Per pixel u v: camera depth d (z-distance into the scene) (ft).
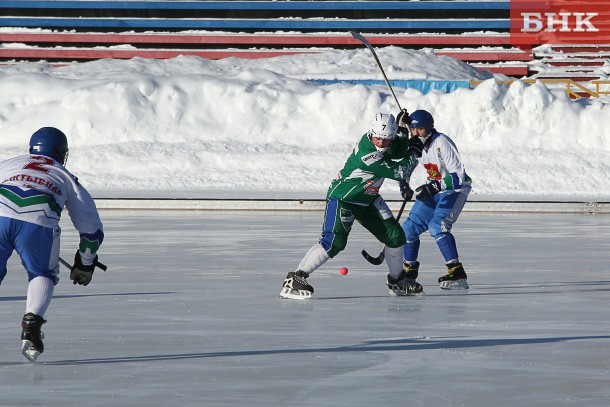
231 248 117.50
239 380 49.03
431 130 85.46
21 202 52.60
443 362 53.62
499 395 45.78
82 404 44.11
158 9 412.57
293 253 112.06
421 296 81.10
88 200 54.19
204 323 66.74
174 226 147.95
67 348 57.57
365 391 46.62
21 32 406.41
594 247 120.98
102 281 89.04
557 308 74.33
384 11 411.75
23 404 44.11
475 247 121.08
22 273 94.38
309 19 410.11
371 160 79.10
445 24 405.80
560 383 48.37
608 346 58.44
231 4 412.36
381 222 80.28
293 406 43.78
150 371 51.13
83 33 406.62
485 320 68.44
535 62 396.57
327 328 64.90
